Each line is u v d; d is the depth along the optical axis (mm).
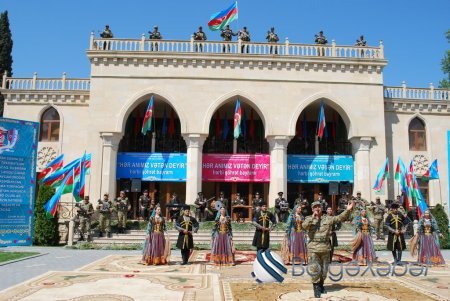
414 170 27234
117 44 25719
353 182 26312
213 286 9766
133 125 28047
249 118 28844
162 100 26312
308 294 8984
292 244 14250
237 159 25984
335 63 26125
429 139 27719
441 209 21781
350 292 9250
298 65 26000
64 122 26859
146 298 8422
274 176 25078
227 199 25422
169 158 25656
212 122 29016
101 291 9047
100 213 20719
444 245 21016
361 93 26250
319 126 25641
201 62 25656
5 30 37281
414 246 14789
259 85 25703
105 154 24578
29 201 18781
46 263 13680
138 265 13234
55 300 8172
